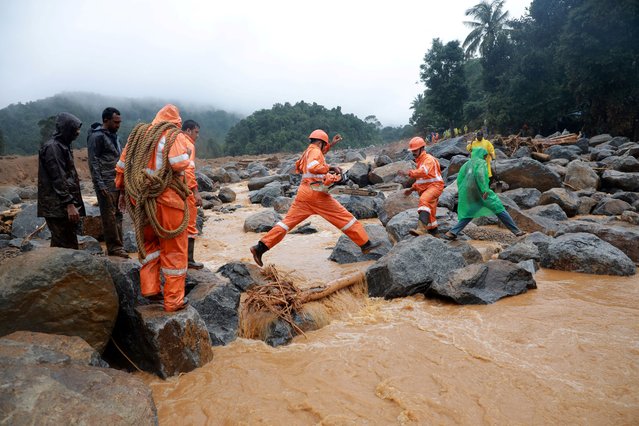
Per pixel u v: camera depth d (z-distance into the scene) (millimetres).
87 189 23984
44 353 2850
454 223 9109
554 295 5254
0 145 71875
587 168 13070
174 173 3650
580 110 37219
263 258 7844
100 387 2650
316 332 4547
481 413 2979
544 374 3436
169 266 3723
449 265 5730
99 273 3500
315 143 6043
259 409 3113
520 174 12523
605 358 3637
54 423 2281
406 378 3463
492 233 8422
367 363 3750
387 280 5508
